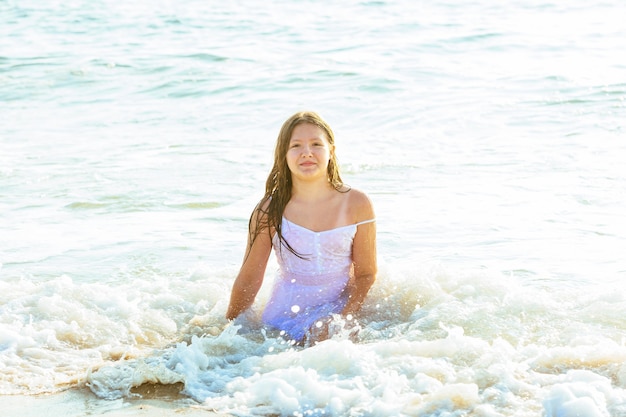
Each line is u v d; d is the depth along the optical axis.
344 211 4.74
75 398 3.67
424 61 15.10
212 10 23.91
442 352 3.87
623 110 10.55
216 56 16.45
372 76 13.81
